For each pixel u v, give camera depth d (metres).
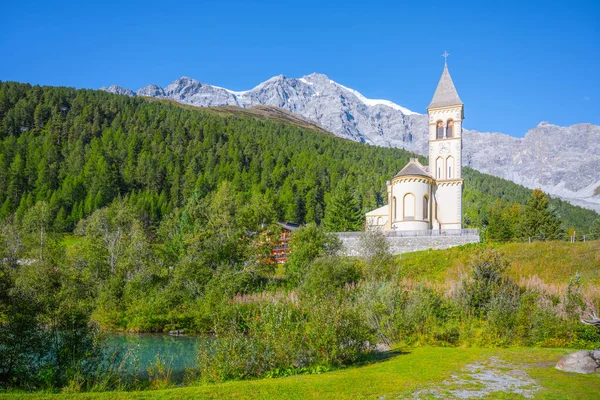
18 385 15.15
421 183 61.66
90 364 16.92
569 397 11.19
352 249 58.19
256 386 12.81
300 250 46.00
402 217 61.62
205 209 57.66
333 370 15.86
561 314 21.59
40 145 139.75
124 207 70.12
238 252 50.41
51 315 17.14
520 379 13.18
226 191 68.25
